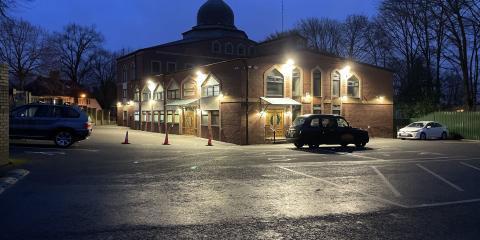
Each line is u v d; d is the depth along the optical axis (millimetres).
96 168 12977
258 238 6090
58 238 5984
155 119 41156
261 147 23703
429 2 36812
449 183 11023
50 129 18938
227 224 6809
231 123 28234
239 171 12719
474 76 42594
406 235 6324
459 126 35719
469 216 7543
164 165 13977
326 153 19125
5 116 12734
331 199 8812
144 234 6215
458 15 36188
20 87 54438
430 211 7887
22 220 6898
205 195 9070
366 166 14211
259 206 8094
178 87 36312
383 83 34656
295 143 22297
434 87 50125
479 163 15523
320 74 31391
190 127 34625
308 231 6469
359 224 6910
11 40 52594
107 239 5965
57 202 8211
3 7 15367
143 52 45688
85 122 19484
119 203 8203
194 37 53156
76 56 72938
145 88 43781
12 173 11273
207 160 15656
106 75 81438
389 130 34938
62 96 59000
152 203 8242
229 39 51062
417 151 20688
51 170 12383
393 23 49656
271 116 28812
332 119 22672
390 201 8711
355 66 33125
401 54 51531
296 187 10141
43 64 56219
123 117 51500
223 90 29188
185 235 6191
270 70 28797
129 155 17109
